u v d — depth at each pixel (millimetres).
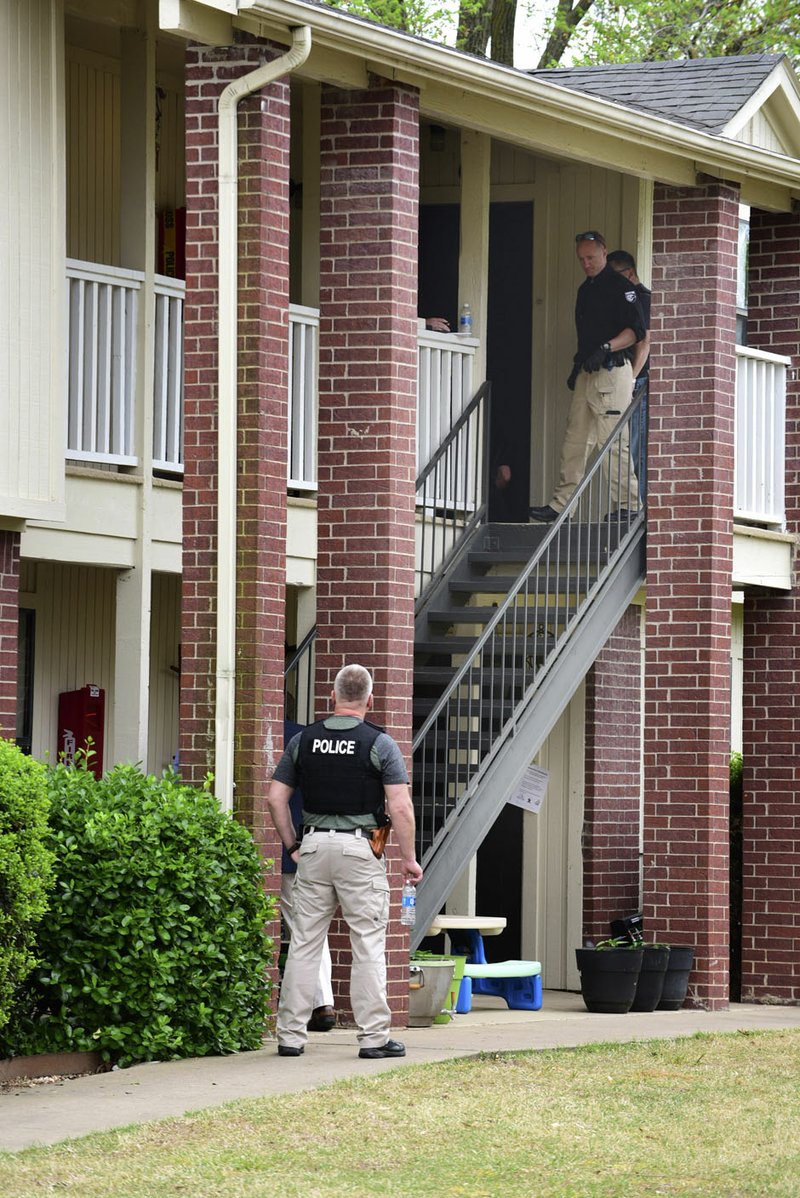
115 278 35625
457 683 36531
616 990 38438
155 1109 24734
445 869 36062
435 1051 29812
